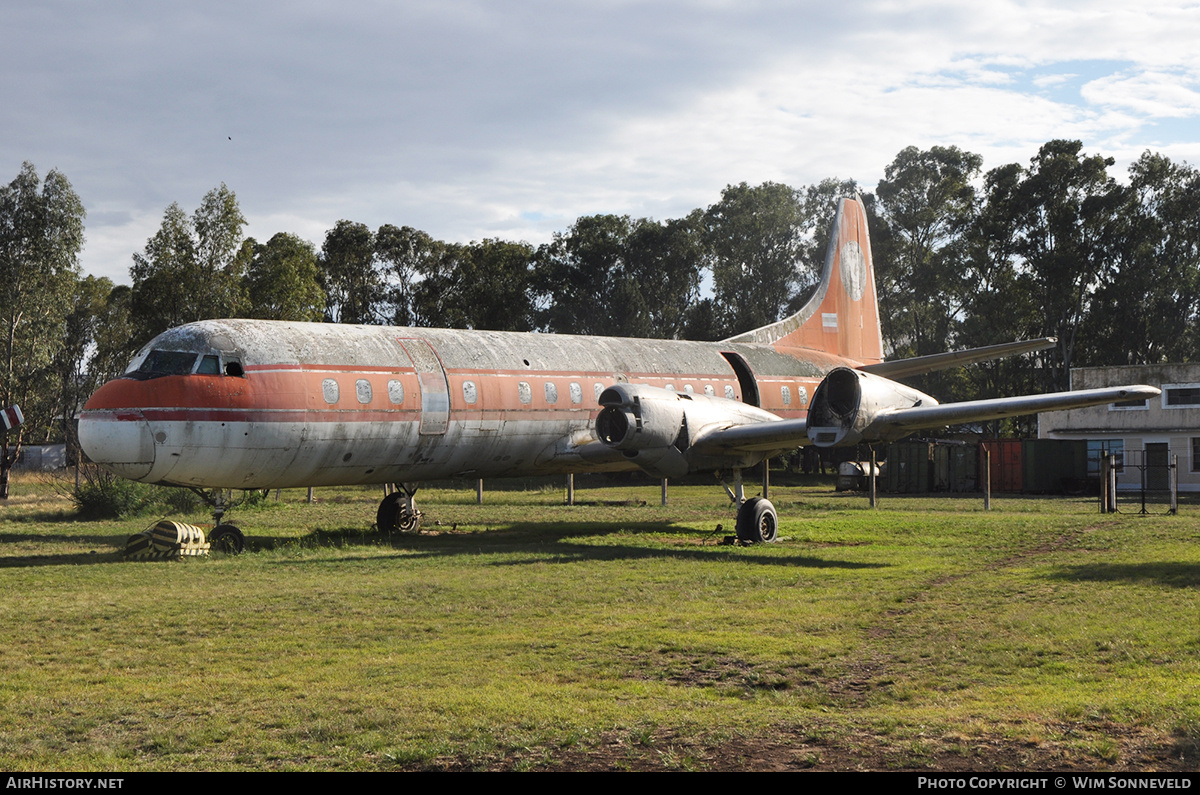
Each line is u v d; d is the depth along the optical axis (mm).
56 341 45344
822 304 29625
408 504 22250
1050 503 32531
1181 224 63406
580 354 22531
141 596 12414
